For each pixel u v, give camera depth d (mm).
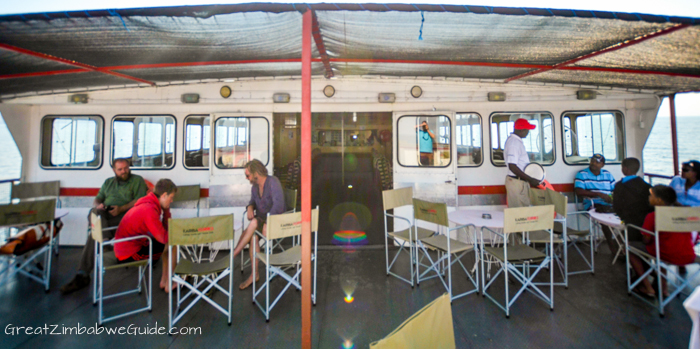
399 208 5426
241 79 5242
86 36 2775
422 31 2949
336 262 4801
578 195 5215
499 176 5504
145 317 3350
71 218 5410
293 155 8070
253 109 5363
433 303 1461
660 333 2982
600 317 3260
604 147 5547
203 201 5465
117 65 3758
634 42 3053
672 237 3256
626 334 2977
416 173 5352
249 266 4676
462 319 3256
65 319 3305
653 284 3891
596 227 5398
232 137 5332
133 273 4441
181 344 2910
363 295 3777
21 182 5316
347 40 3273
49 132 5387
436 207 3650
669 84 4801
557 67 4016
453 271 4461
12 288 3973
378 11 2477
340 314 3375
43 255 4945
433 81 5324
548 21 2641
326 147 10289
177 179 5461
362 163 10273
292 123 7797
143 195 4805
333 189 9898
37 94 5098
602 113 5523
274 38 3143
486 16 2570
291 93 5301
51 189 5320
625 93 5375
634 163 3863
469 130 5496
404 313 3383
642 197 3734
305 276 2557
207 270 3230
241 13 2477
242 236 3783
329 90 5254
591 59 3621
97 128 5395
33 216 3709
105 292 3898
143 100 5262
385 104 5383
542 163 5535
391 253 5148
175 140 5434
